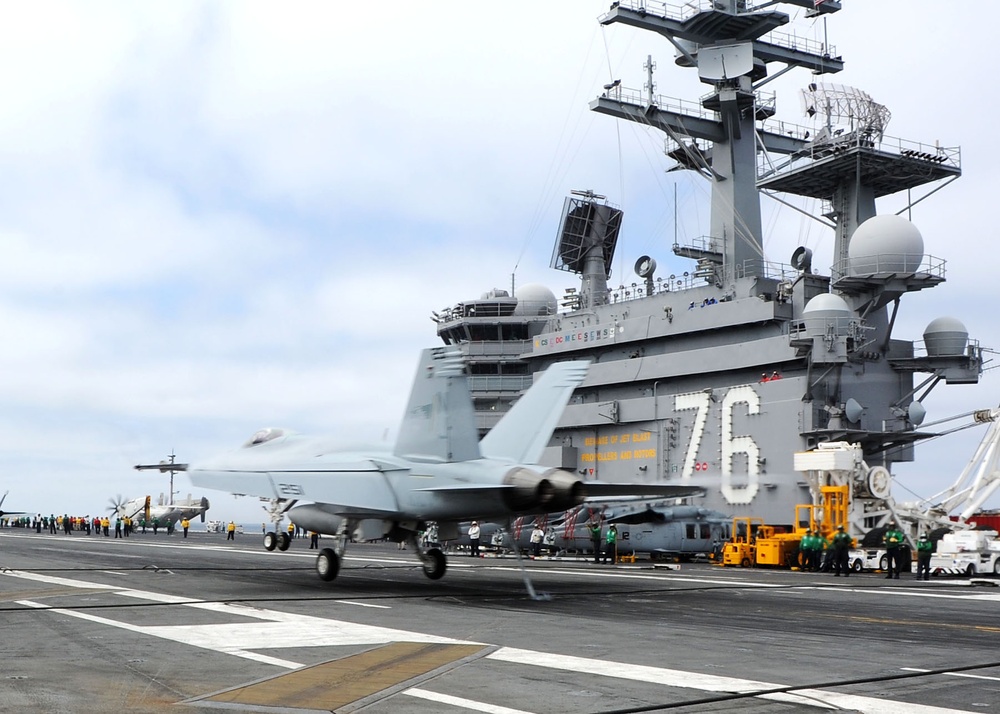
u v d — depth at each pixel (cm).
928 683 989
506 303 5394
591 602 1903
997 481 3625
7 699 850
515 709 833
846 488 3391
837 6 4034
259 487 2255
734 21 4078
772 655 1177
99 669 1013
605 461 4609
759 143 4488
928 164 3931
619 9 4044
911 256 3666
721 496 4012
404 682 956
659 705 858
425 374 2038
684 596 2089
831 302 3669
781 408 3803
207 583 2250
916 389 3950
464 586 2270
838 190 4144
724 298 4178
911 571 3344
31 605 1684
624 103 4341
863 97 3953
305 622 1466
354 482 2095
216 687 920
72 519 9500
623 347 4659
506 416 2044
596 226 5194
